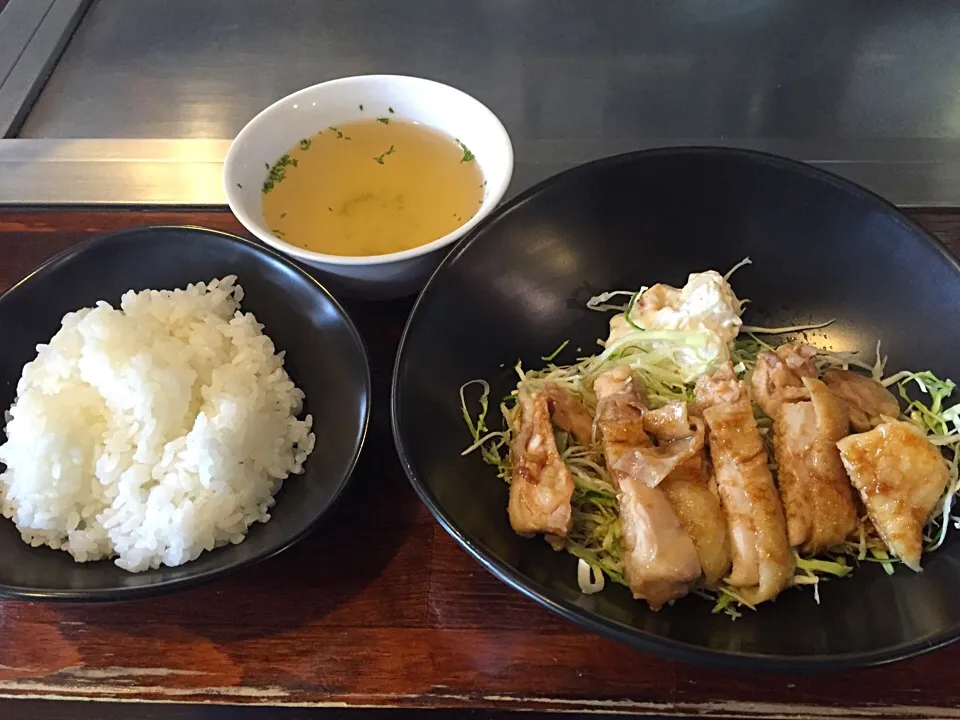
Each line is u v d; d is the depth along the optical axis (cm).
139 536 30
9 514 30
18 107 45
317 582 30
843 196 33
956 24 47
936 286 32
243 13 50
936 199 38
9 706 29
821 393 30
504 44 48
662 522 28
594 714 28
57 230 40
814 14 48
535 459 30
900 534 28
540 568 29
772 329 35
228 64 48
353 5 50
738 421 30
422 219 36
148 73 47
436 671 28
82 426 32
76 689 28
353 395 31
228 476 30
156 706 28
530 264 35
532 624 29
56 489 30
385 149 38
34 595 27
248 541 30
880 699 27
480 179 36
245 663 29
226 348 34
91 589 27
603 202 35
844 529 29
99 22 50
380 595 30
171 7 51
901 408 32
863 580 29
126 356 32
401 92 38
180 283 36
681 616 28
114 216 40
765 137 42
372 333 36
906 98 44
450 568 30
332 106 38
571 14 49
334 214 36
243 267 35
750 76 46
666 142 42
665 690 28
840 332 34
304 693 28
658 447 31
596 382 33
